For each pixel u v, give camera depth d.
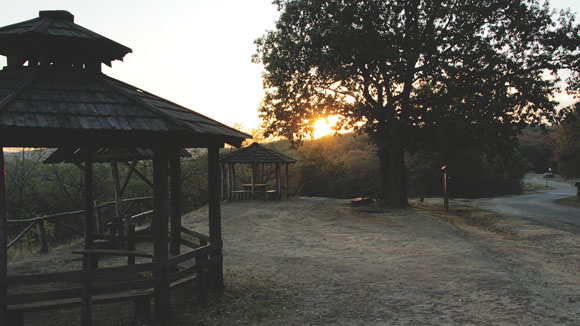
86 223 7.87
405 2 20.17
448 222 17.06
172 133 5.15
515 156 51.34
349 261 9.81
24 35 5.37
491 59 20.30
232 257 10.35
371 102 23.39
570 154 36.56
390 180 23.56
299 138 23.80
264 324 5.48
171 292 6.88
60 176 24.80
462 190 50.12
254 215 19.23
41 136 4.70
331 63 19.67
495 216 19.91
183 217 18.02
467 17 20.00
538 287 7.30
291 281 7.83
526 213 22.00
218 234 6.80
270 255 10.63
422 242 12.38
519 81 19.45
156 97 6.65
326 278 8.09
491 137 21.64
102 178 25.38
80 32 5.85
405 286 7.46
